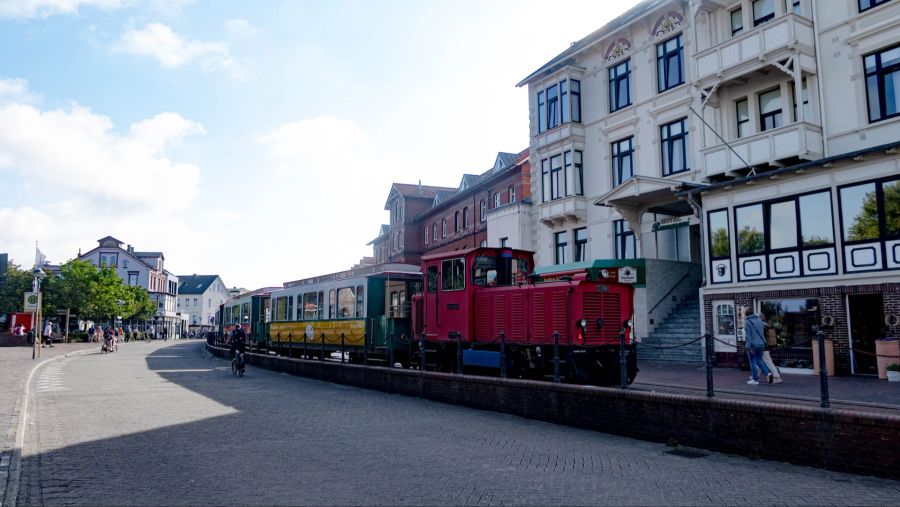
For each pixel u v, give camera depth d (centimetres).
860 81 1686
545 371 1381
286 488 673
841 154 1560
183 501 623
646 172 2348
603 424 1036
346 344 2253
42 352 3525
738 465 793
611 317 1380
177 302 11119
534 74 2866
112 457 830
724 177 1945
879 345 1405
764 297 1705
